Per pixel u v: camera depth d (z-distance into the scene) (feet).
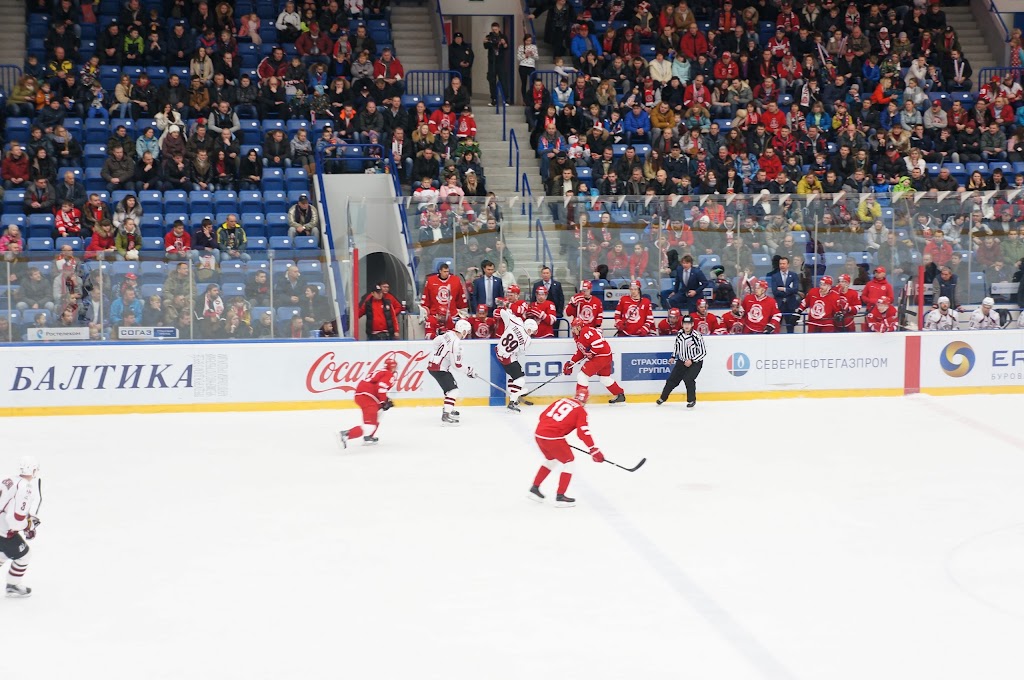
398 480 51.42
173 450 56.59
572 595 37.42
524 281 69.92
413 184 82.58
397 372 66.74
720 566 40.27
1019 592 37.78
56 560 40.75
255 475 52.13
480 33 105.81
